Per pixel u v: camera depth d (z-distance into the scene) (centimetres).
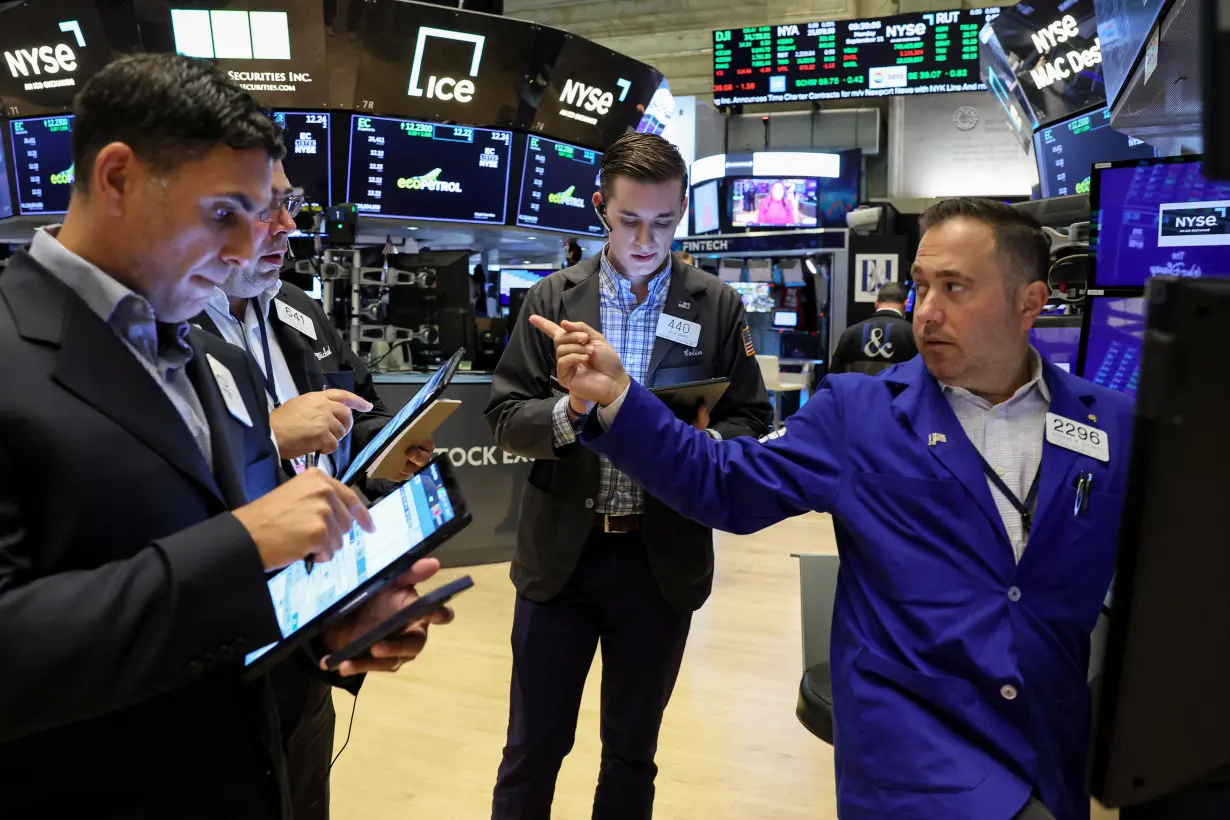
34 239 88
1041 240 129
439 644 363
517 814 179
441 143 629
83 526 80
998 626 119
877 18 1036
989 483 125
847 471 129
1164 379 61
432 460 96
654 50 1188
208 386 103
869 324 495
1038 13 532
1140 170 183
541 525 177
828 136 1184
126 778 85
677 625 181
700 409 170
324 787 153
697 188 1197
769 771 265
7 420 77
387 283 497
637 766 184
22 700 72
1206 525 61
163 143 82
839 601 131
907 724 117
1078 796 117
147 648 75
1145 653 63
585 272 191
